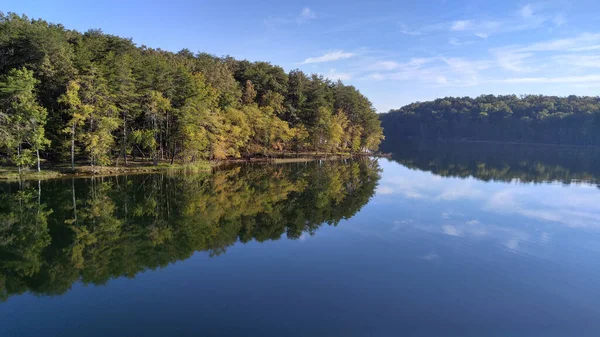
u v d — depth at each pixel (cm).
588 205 3406
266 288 1574
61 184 3975
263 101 8175
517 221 2795
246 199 3506
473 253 2080
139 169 5169
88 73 4684
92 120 4688
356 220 2784
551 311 1436
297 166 6619
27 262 1867
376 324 1298
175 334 1197
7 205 3033
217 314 1339
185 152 5656
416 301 1488
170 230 2458
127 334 1195
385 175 5572
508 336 1247
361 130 10056
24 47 4478
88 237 2288
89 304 1415
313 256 1991
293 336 1203
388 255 2027
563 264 1934
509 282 1697
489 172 5984
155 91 5328
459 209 3189
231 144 6781
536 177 5369
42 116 4306
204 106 5922
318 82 9669
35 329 1227
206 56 8938
